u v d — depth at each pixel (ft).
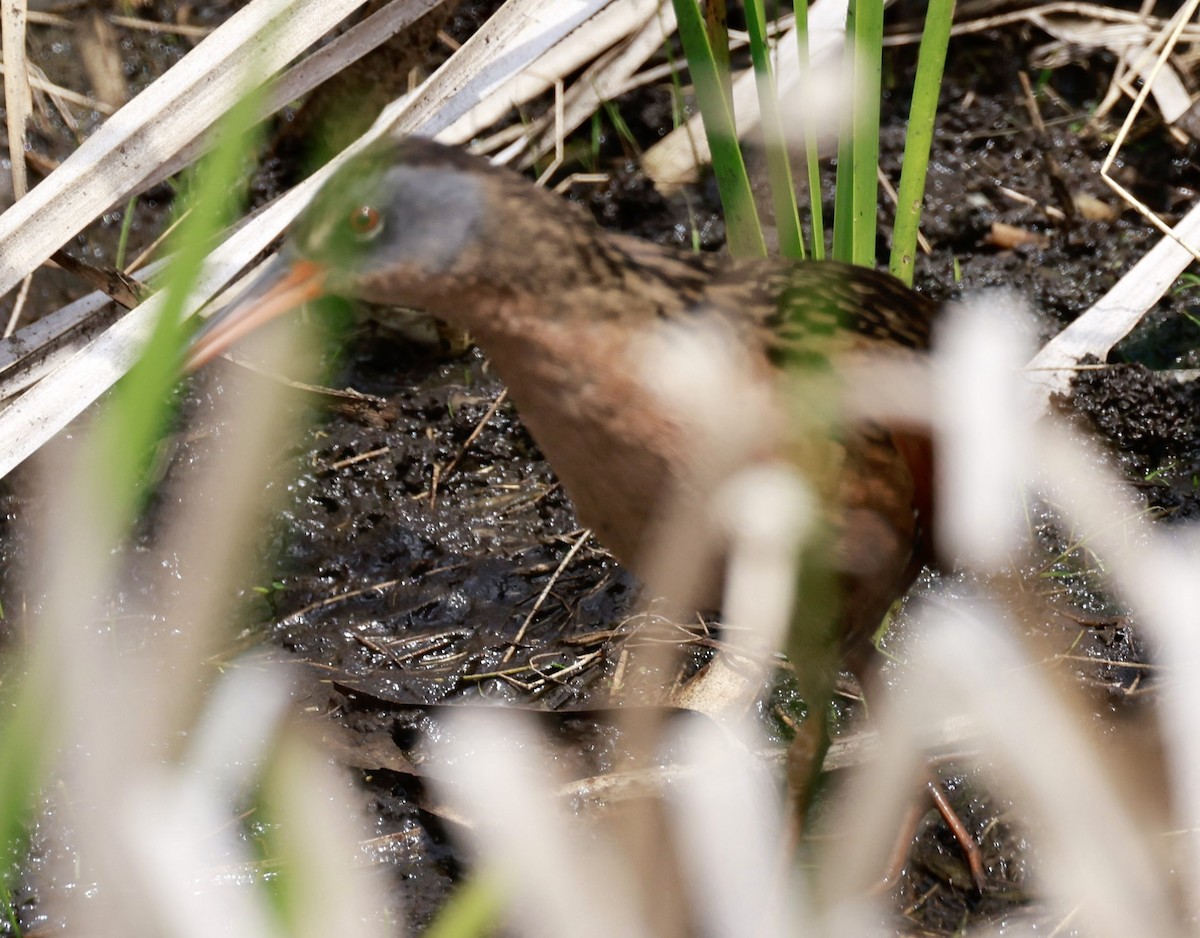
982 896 19.90
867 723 21.75
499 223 16.02
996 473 11.68
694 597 17.92
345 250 16.67
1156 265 26.48
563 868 10.13
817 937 14.29
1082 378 25.96
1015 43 32.91
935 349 18.31
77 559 8.36
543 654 23.47
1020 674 11.92
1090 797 11.18
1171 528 24.25
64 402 21.84
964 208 30.66
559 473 17.62
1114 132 31.60
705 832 11.64
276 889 18.52
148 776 9.59
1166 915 15.26
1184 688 13.94
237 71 22.45
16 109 25.14
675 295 16.74
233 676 21.12
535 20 24.45
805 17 21.15
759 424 16.40
